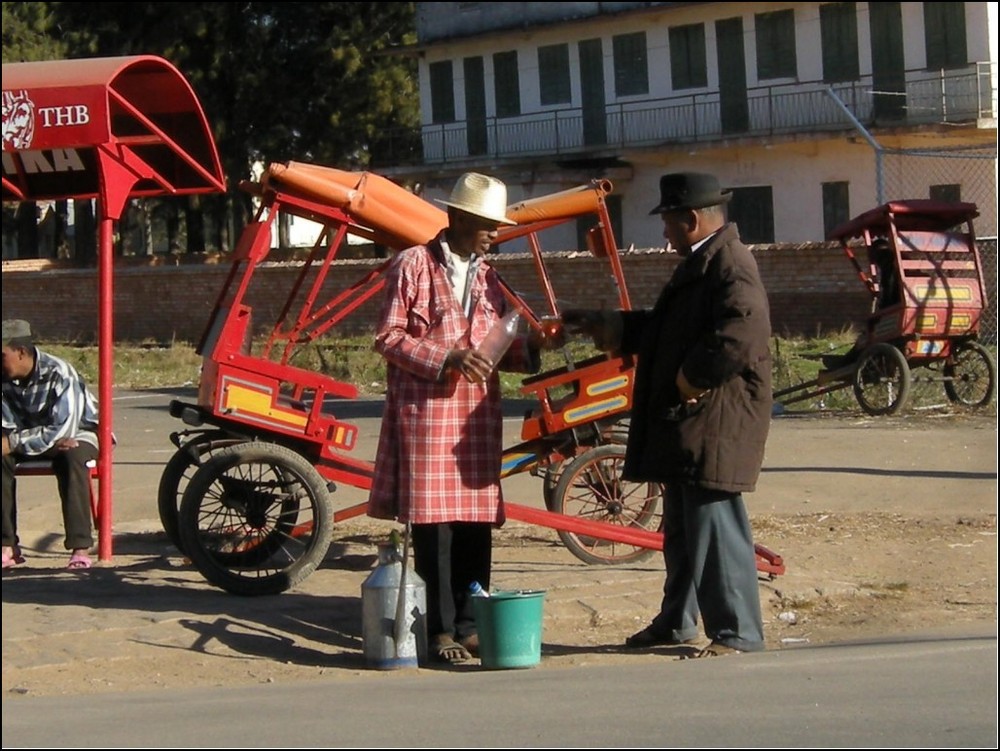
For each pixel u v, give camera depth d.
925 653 6.21
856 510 10.59
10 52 38.66
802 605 7.92
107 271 8.80
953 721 4.66
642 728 4.70
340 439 8.20
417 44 41.53
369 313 26.94
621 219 38.50
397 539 6.89
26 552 9.63
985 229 32.03
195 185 9.62
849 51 34.28
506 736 4.64
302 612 7.54
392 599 6.59
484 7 40.28
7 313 35.03
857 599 8.01
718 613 6.55
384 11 43.69
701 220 6.43
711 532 6.49
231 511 8.07
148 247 56.50
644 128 37.59
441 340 6.66
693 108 36.75
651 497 8.98
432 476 6.66
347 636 7.18
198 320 31.66
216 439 8.46
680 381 6.32
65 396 8.80
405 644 6.59
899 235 16.16
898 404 16.03
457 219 6.75
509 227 8.59
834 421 15.84
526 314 7.43
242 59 42.31
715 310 6.28
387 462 6.84
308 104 43.19
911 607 7.79
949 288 16.20
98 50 40.94
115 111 8.91
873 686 5.34
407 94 43.97
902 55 33.56
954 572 8.58
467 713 5.09
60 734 5.00
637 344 6.88
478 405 6.74
